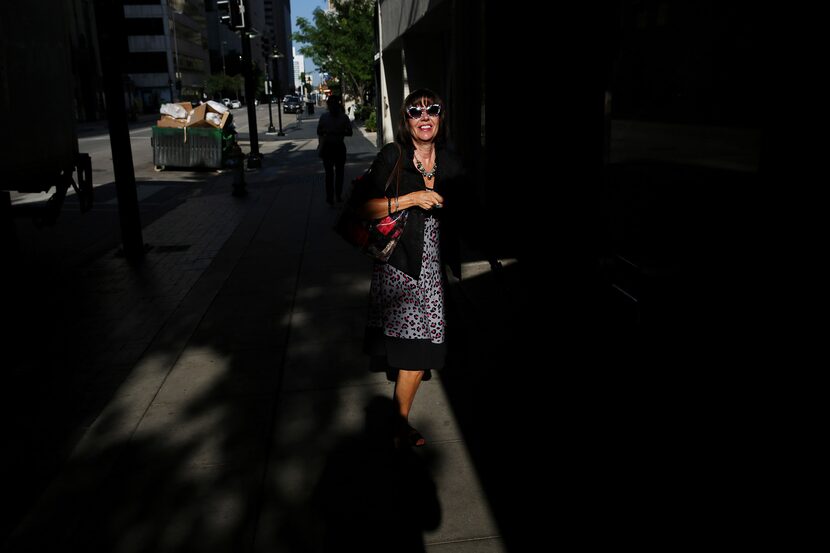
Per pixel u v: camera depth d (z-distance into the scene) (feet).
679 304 8.65
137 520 9.59
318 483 10.34
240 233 30.09
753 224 7.02
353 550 8.79
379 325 11.04
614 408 11.23
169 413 12.86
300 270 23.12
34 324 18.35
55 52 23.72
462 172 10.85
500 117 21.90
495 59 21.79
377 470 10.62
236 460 11.09
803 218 6.31
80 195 26.37
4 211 21.70
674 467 8.88
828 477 6.09
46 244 28.84
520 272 20.71
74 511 9.86
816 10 6.07
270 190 44.62
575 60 18.99
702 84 7.88
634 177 9.84
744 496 7.36
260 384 14.01
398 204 10.20
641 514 8.91
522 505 9.53
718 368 7.81
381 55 62.39
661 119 8.89
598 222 11.40
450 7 30.12
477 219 11.28
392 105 63.05
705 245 7.96
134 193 25.82
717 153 7.67
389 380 13.52
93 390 14.06
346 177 50.31
